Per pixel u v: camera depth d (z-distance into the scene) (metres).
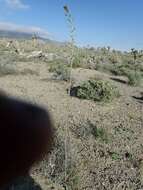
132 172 7.06
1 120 0.47
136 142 9.03
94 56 39.22
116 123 10.91
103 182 6.46
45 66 23.94
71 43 6.45
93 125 9.82
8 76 18.42
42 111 0.52
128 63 37.00
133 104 14.25
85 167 7.00
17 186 5.10
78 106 12.77
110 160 7.55
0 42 43.16
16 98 0.51
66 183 6.02
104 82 14.29
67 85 16.98
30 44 46.75
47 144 0.50
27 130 0.49
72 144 7.62
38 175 6.08
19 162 0.47
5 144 0.47
